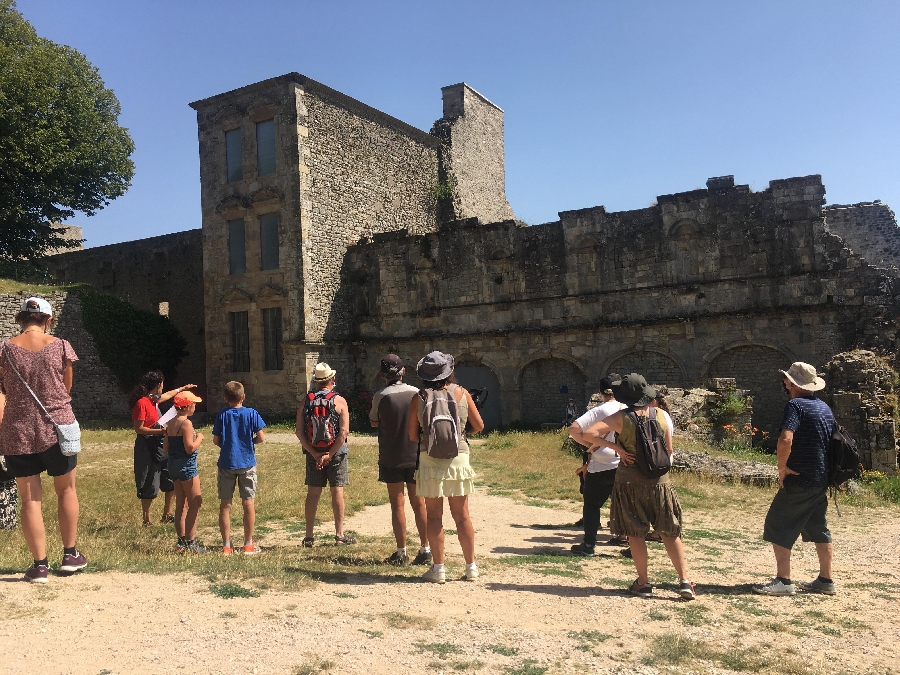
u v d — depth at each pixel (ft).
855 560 28.60
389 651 16.56
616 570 26.25
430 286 101.65
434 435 22.67
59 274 149.38
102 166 121.39
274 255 101.24
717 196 83.15
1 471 31.63
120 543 31.01
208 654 15.93
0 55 103.50
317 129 101.91
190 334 129.49
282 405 99.50
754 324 80.53
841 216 106.11
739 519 37.99
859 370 64.03
